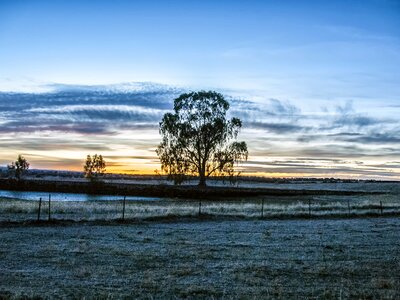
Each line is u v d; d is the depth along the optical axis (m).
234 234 23.12
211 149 68.31
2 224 24.70
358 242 20.66
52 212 32.72
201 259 16.16
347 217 34.34
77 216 30.22
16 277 13.01
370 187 103.94
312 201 53.91
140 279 12.99
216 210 36.94
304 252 17.84
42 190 78.12
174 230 24.53
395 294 11.52
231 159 67.81
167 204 47.00
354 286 12.38
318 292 11.77
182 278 13.22
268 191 68.38
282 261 15.92
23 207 34.09
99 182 75.94
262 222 29.75
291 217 33.25
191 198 64.12
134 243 19.62
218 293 11.59
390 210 39.16
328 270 14.38
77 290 11.70
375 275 13.77
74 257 16.17
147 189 70.06
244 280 13.00
